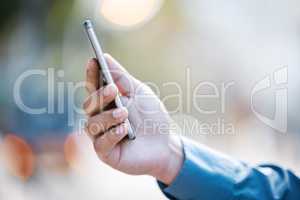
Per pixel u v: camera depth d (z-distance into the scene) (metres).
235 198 2.29
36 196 7.23
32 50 10.78
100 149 2.14
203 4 18.69
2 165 6.88
